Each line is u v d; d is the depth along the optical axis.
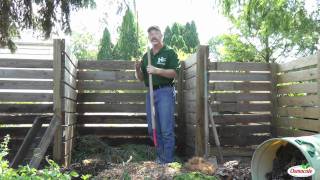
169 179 3.67
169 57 5.57
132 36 5.75
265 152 3.63
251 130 6.84
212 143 6.64
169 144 5.46
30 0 5.07
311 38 8.40
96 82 6.83
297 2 7.32
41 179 2.77
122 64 6.86
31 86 5.84
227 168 4.18
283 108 6.56
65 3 5.21
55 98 5.22
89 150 6.16
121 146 6.56
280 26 7.12
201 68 5.79
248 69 6.77
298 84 6.10
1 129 6.11
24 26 5.12
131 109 6.88
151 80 5.43
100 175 3.83
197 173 3.59
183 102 6.86
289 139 3.20
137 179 3.65
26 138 5.18
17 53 6.34
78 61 6.80
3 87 5.79
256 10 7.01
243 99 6.77
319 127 5.50
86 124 6.89
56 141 5.24
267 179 3.56
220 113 6.75
